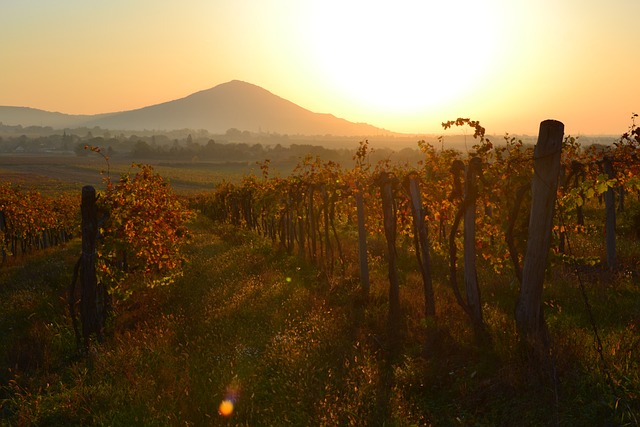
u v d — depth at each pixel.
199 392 7.18
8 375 8.84
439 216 12.31
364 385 6.82
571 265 11.63
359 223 12.12
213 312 11.09
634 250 13.59
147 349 9.11
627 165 11.46
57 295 14.28
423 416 6.13
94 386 7.74
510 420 5.91
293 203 19.92
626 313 8.62
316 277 14.24
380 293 11.52
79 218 11.22
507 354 7.11
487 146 8.95
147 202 13.05
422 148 11.49
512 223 7.98
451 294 10.93
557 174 6.94
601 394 5.87
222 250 21.67
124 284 14.80
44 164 179.50
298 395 6.84
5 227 26.36
